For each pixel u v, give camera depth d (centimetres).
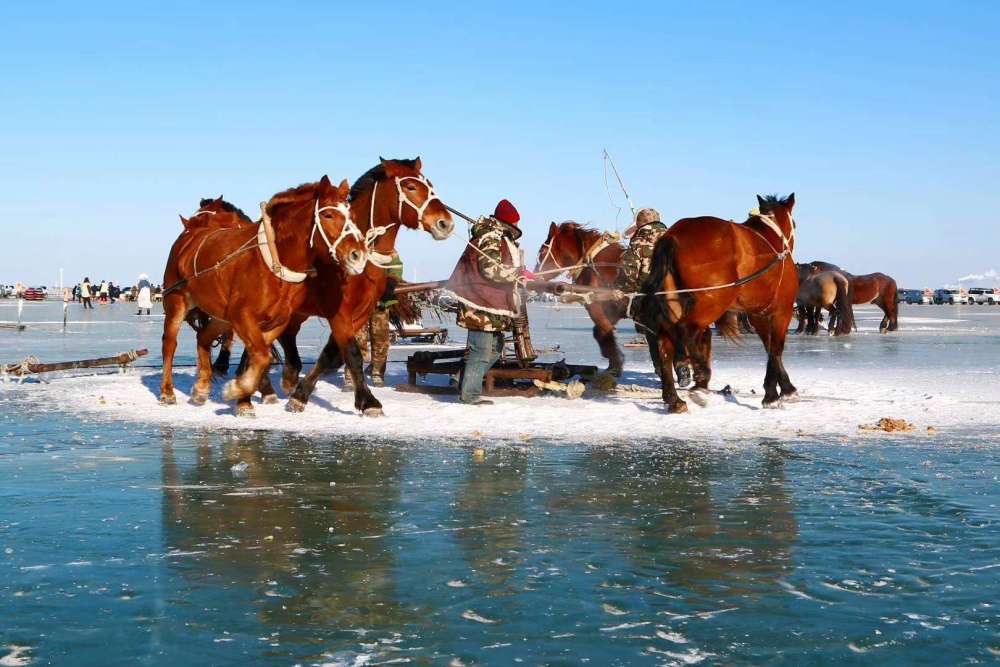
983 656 416
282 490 738
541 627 449
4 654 416
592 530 620
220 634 439
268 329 1117
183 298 1213
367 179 1112
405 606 477
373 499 708
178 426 1069
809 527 627
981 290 9462
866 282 3522
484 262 1198
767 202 1208
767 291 1173
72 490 735
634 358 2131
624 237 1330
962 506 685
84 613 466
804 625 451
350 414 1166
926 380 1584
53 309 6175
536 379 1320
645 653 419
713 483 766
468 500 705
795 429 1052
